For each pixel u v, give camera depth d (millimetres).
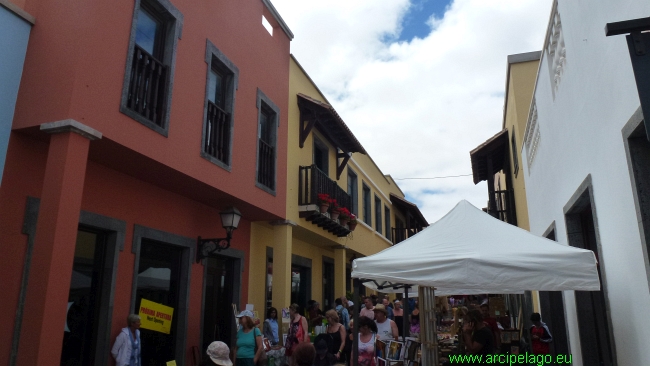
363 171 17734
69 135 5211
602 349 6359
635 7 3725
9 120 5359
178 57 7191
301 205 11367
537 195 9828
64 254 4934
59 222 4926
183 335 7906
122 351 6355
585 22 5133
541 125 8578
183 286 8109
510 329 9438
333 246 14609
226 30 8586
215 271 9344
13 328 5133
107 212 6582
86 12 5613
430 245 5598
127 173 6973
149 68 6660
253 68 9461
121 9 6129
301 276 13523
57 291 4809
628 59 4020
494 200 14578
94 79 5605
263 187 9375
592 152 5359
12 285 5191
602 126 4914
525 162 11469
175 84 7055
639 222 4059
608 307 5156
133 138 6090
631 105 4027
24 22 5648
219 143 8164
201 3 7895
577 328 6832
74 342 6156
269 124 10281
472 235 5633
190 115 7320
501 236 5559
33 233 5453
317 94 13445
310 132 12586
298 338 8977
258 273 10648
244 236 10156
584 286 4785
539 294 10367
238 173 8516
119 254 6742
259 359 7973
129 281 6887
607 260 5117
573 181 6379
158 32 7160
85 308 6355
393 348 7113
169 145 6762
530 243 5320
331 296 15344
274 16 10570
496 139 14469
